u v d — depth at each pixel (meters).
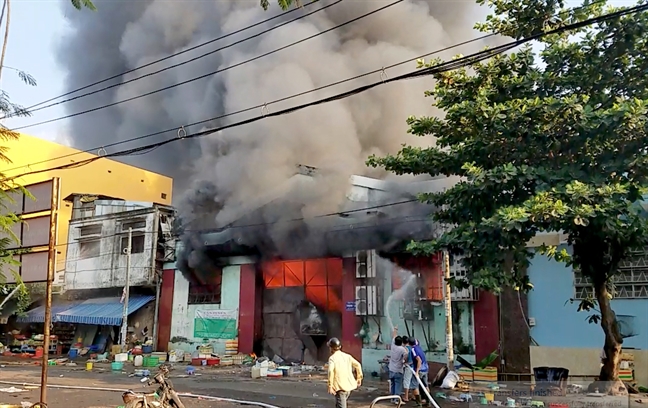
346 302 17.52
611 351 7.55
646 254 11.88
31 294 26.59
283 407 10.32
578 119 7.03
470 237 7.39
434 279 15.68
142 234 24.19
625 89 7.62
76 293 26.56
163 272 23.30
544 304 13.19
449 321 13.20
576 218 6.31
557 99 7.12
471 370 13.25
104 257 25.36
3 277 13.23
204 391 12.75
